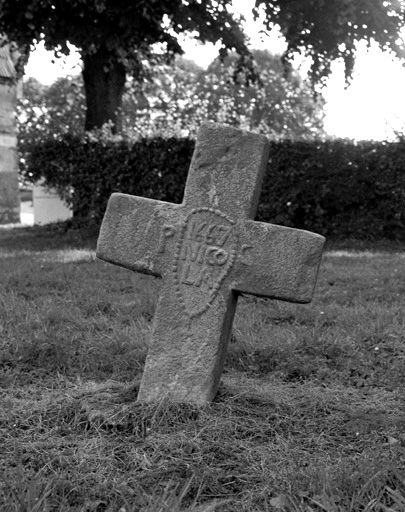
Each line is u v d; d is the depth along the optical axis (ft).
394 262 22.17
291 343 12.98
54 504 7.76
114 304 15.66
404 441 9.06
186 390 9.91
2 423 9.54
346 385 11.57
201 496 8.00
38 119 48.55
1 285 17.48
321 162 28.04
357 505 7.64
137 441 9.02
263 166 10.20
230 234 10.05
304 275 9.86
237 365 12.34
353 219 28.60
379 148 27.84
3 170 44.01
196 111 56.49
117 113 33.71
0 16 28.94
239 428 9.36
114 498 7.89
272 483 8.14
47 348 12.53
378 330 13.73
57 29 28.76
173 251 10.20
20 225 40.29
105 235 10.37
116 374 11.82
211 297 10.06
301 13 30.81
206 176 10.16
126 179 30.73
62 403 9.98
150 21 29.81
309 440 9.21
